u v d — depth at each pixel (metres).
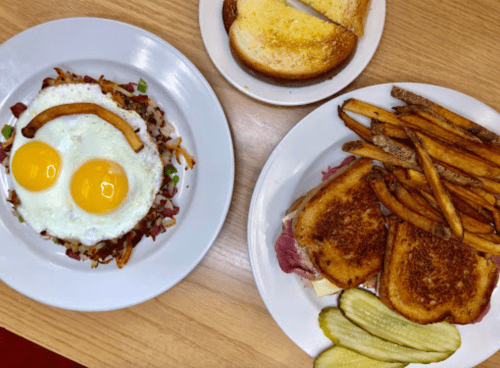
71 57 0.36
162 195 0.37
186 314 0.39
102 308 0.37
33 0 0.37
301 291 0.37
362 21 0.34
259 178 0.36
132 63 0.36
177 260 0.37
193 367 0.40
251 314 0.39
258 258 0.36
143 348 0.39
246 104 0.38
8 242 0.37
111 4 0.37
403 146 0.33
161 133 0.37
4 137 0.37
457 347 0.37
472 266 0.36
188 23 0.37
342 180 0.34
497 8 0.37
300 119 0.38
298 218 0.34
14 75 0.36
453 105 0.35
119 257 0.36
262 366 0.40
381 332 0.37
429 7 0.37
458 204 0.34
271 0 0.34
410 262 0.35
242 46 0.34
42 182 0.34
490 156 0.34
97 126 0.34
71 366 0.47
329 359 0.38
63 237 0.35
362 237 0.36
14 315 0.39
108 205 0.35
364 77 0.38
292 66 0.35
